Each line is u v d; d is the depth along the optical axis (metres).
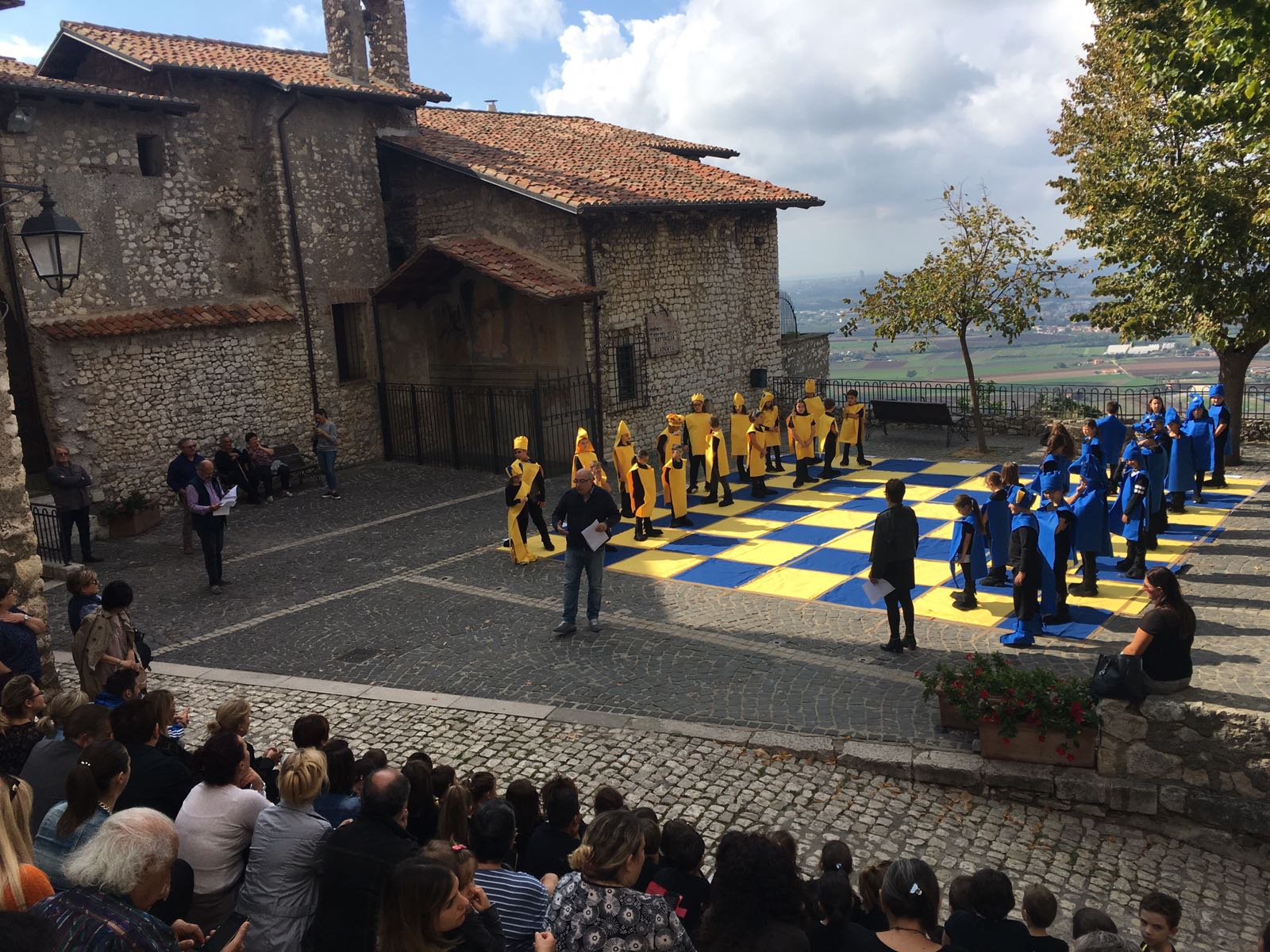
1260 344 17.56
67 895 3.30
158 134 17.86
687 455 18.03
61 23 18.70
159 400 17.62
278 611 12.39
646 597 12.48
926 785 7.76
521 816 5.33
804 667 9.93
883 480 18.52
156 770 4.98
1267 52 11.41
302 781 4.40
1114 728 7.28
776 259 25.47
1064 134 19.69
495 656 10.63
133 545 15.63
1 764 5.72
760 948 3.43
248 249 19.42
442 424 22.05
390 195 22.48
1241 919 6.25
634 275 21.23
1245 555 12.73
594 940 3.68
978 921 4.36
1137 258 17.92
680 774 7.95
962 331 20.38
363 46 21.03
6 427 8.66
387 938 3.35
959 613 11.30
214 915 4.50
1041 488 12.16
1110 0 14.98
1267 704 7.03
